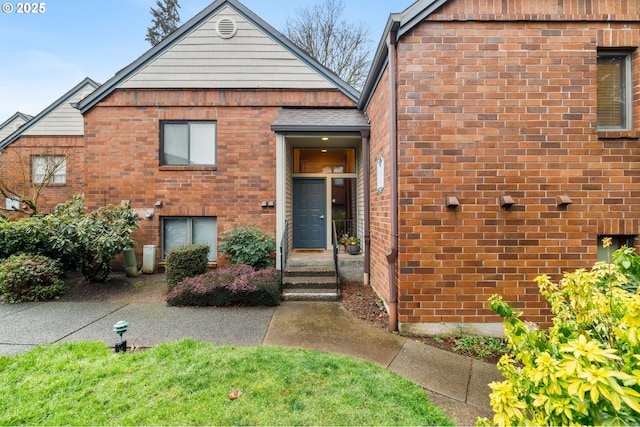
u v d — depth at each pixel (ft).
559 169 13.21
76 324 14.03
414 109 13.39
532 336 6.05
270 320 14.75
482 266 13.34
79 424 7.45
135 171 24.18
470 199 13.35
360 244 25.08
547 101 13.23
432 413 8.01
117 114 24.25
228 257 24.13
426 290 13.41
